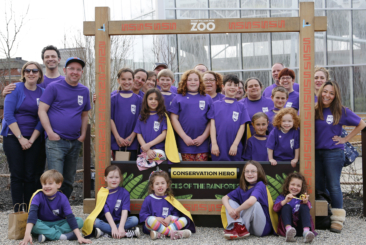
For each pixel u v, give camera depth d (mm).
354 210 5035
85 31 4285
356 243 3615
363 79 12664
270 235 3938
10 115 4273
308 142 4102
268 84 12828
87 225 3832
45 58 4961
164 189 4016
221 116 4430
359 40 12695
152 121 4398
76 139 4523
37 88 4551
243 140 4590
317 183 4449
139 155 4359
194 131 4445
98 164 4289
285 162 4195
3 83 7852
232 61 13008
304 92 4113
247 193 3980
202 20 4203
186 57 12961
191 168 4246
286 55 12688
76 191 6246
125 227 3938
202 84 4574
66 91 4395
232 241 3703
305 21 4102
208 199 4230
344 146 4645
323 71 5211
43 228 3678
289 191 3965
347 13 12766
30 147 4414
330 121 4262
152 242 3658
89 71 8875
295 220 3861
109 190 4117
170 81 4973
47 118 4270
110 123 4438
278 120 4316
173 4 13062
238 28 4184
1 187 6344
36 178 4688
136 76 5172
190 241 3699
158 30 4242
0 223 4383
